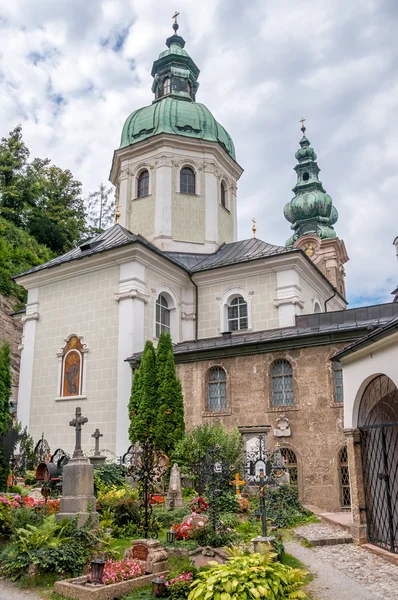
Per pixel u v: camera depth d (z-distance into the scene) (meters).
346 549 11.34
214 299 28.03
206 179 32.34
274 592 6.76
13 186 51.59
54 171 58.28
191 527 11.60
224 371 20.56
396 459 12.66
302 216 52.44
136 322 24.39
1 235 44.94
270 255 26.36
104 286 25.66
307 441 17.97
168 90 36.50
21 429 25.97
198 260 30.44
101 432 23.73
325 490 17.25
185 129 32.97
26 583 9.20
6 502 11.49
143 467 12.60
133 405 21.27
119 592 8.58
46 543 9.84
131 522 12.41
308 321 22.08
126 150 32.97
